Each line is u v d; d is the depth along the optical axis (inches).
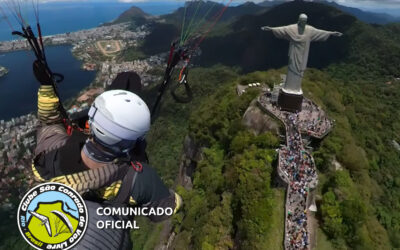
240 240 1269.7
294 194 1243.8
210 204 1646.2
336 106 2375.7
